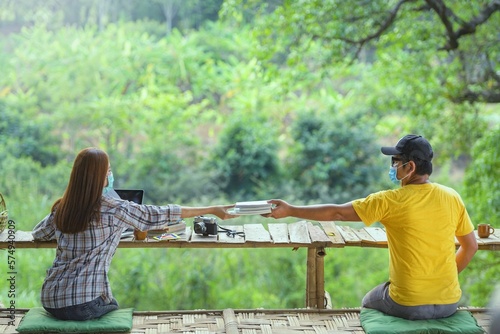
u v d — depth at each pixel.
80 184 3.74
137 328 3.86
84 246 3.79
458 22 9.41
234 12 10.85
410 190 3.76
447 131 11.95
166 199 18.47
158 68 24.12
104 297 3.89
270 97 21.27
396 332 3.68
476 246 3.99
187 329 3.88
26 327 3.69
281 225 4.60
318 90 24.05
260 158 18.86
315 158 18.78
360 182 18.66
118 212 3.83
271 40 10.79
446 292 3.78
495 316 1.78
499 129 8.76
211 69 24.05
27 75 23.05
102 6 27.94
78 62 23.02
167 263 9.71
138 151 20.48
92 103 20.62
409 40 10.44
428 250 3.72
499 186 8.26
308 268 4.37
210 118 23.02
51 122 20.56
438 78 11.38
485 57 10.80
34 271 9.51
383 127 19.48
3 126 19.89
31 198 13.00
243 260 10.49
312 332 3.84
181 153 20.16
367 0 10.02
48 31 26.44
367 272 11.20
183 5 28.42
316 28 10.35
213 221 4.34
